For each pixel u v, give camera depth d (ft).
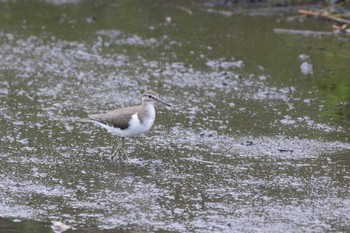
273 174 44.04
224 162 45.93
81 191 41.78
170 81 62.23
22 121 52.85
